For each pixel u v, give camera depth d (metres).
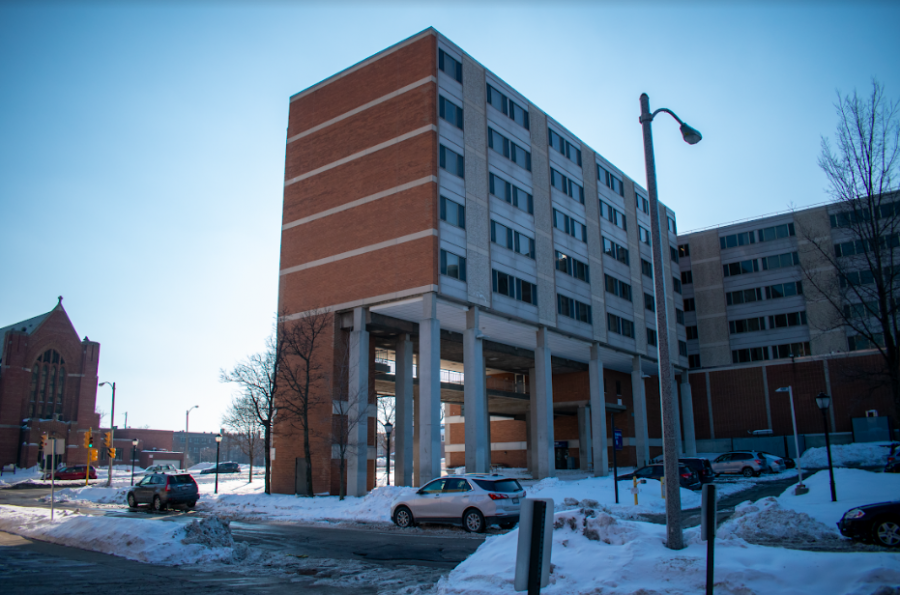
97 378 85.00
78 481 57.94
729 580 8.12
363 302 35.97
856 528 13.05
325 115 40.72
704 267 66.56
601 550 9.64
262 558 14.05
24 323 88.19
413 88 36.91
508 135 42.09
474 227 37.25
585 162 50.88
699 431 63.44
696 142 12.13
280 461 37.47
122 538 14.97
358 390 34.88
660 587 8.23
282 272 40.34
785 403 59.38
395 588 10.67
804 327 60.53
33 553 14.87
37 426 77.62
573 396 58.69
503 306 38.50
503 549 10.79
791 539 14.13
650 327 56.41
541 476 40.44
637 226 57.62
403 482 37.72
